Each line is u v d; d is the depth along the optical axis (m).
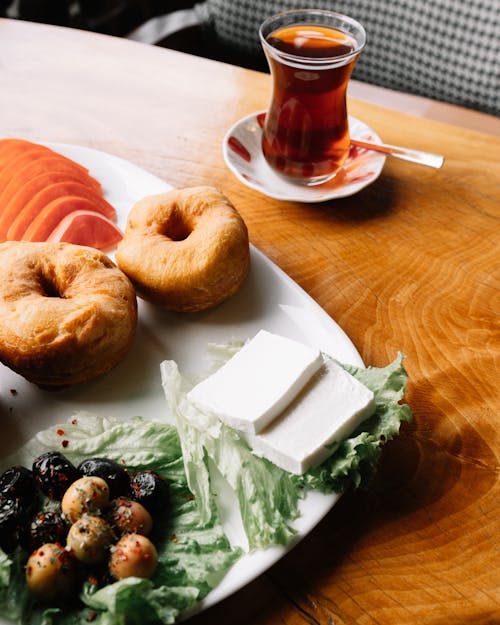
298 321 0.52
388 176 0.62
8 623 0.39
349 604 0.41
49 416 0.48
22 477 0.43
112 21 0.98
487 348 0.51
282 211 0.60
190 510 0.43
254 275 0.54
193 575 0.41
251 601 0.41
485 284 0.55
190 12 0.85
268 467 0.44
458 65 0.82
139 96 0.68
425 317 0.53
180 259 0.51
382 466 0.46
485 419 0.48
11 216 0.57
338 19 0.58
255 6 0.85
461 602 0.41
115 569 0.40
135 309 0.51
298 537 0.42
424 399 0.49
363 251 0.57
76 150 0.62
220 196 0.55
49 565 0.39
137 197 0.60
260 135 0.64
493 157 0.64
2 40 0.71
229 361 0.47
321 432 0.44
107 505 0.42
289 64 0.55
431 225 0.59
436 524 0.44
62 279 0.50
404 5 0.81
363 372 0.48
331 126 0.58
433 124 0.66
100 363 0.49
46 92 0.67
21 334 0.47
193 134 0.65
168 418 0.48
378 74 0.87
